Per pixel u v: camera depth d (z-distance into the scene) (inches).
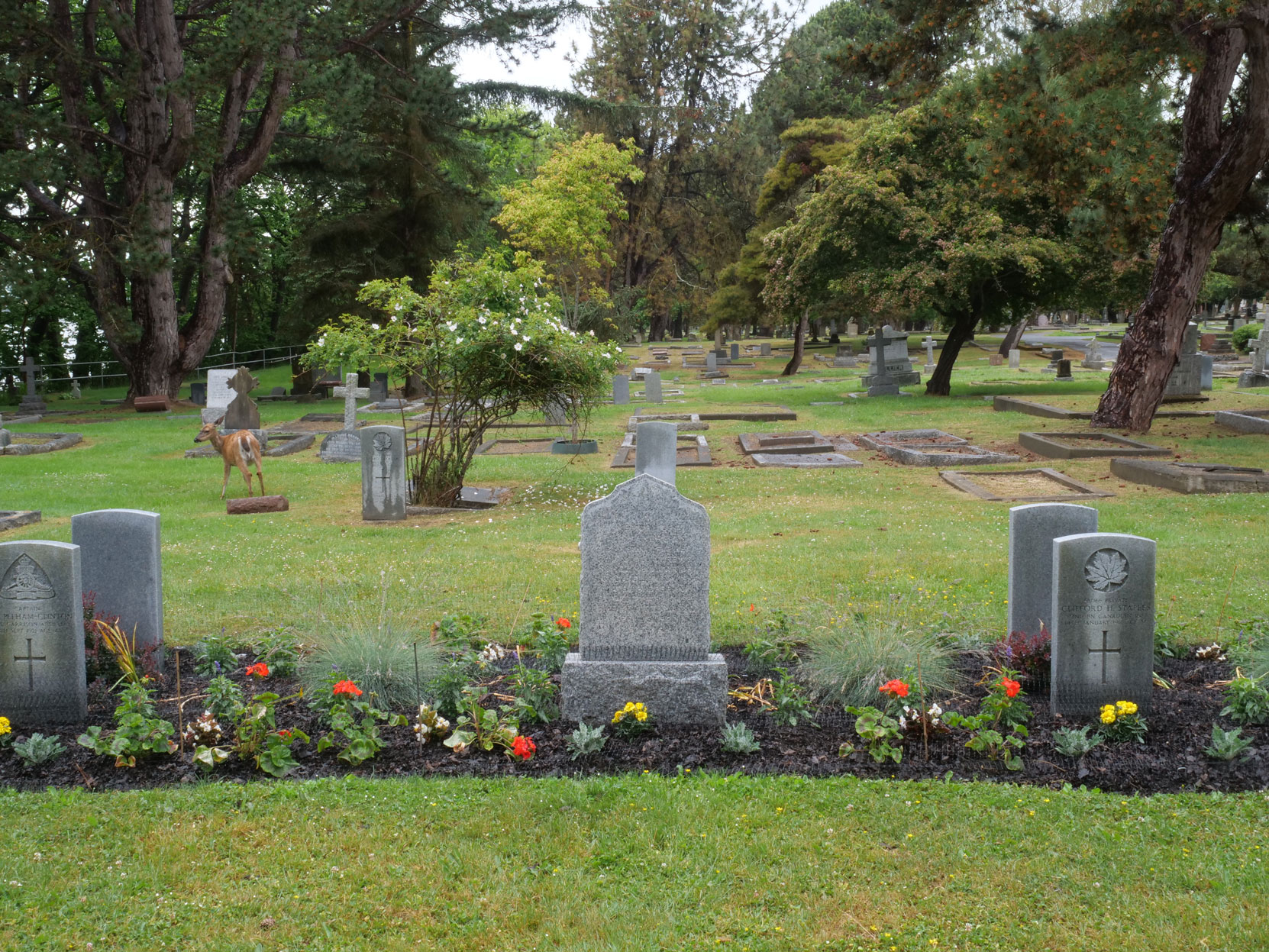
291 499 682.8
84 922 175.5
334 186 1720.0
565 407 667.4
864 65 837.8
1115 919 174.9
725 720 263.3
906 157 1280.8
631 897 183.5
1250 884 184.1
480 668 299.4
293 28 1238.3
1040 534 317.7
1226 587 392.8
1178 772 234.1
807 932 173.0
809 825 209.0
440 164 1833.2
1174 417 1010.1
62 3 1321.4
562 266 1787.6
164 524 580.1
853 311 1588.3
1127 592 264.8
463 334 623.8
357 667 278.5
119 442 1038.4
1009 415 1091.9
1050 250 1179.3
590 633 269.1
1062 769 237.3
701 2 2358.5
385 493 595.5
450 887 187.3
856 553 466.9
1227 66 822.5
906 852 198.2
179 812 215.5
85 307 1962.4
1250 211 904.3
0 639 265.9
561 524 569.0
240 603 385.7
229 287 2017.7
